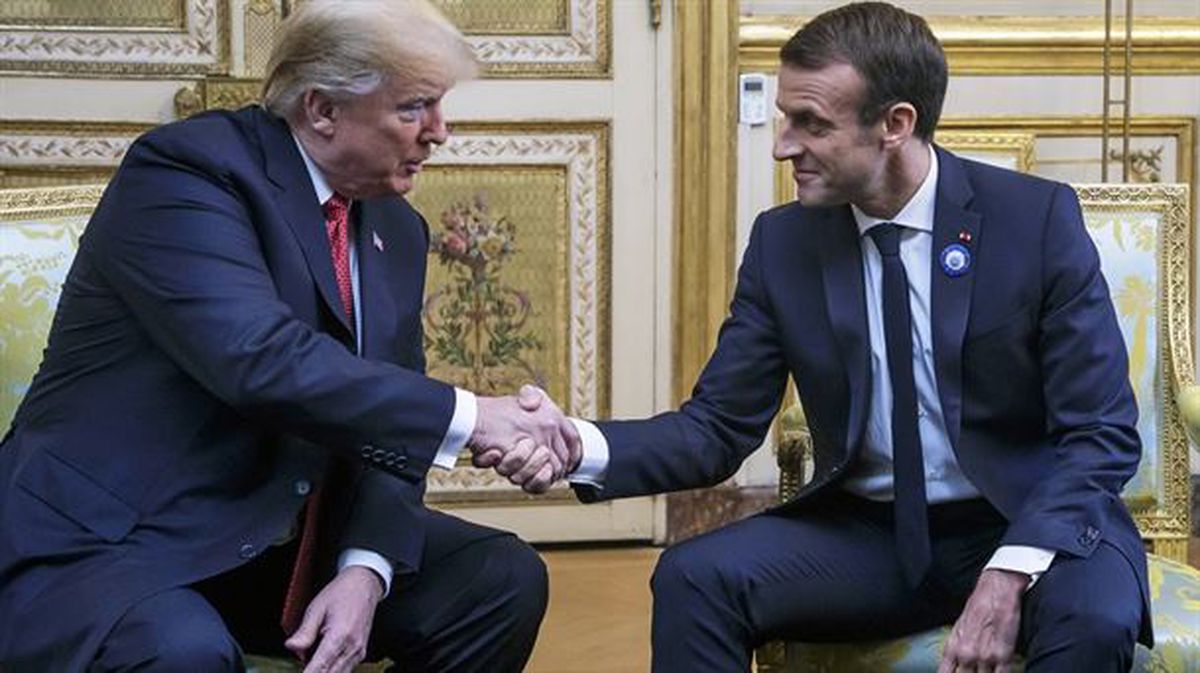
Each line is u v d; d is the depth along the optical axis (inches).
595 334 166.4
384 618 90.0
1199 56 167.5
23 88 156.8
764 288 93.6
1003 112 167.2
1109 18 157.4
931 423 89.8
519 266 165.2
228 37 158.7
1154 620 88.2
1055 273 88.5
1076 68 167.0
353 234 89.9
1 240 99.7
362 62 82.7
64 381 85.7
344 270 88.2
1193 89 167.8
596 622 144.8
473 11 162.2
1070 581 82.3
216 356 80.4
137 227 82.8
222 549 82.7
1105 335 88.3
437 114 85.4
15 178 157.8
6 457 86.8
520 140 163.6
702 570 87.4
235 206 83.6
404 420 82.6
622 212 165.0
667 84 164.1
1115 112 167.9
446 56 84.0
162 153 84.1
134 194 83.6
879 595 89.0
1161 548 106.2
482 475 166.4
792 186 166.4
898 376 89.1
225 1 158.2
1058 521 83.9
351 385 81.4
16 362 98.6
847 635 90.1
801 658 91.9
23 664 80.1
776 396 94.5
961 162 92.1
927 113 88.0
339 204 87.9
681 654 87.0
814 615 88.9
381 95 83.4
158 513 83.0
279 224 84.6
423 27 83.7
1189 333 107.2
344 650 83.0
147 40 158.1
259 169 85.2
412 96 83.7
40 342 99.3
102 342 84.9
